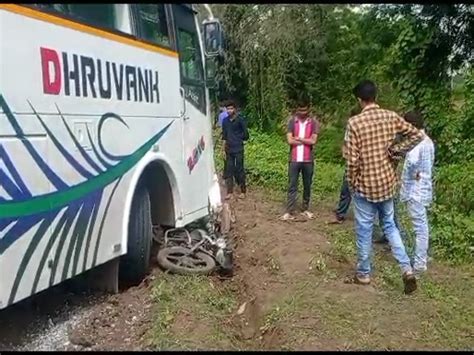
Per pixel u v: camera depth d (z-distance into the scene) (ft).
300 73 81.76
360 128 19.54
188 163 24.62
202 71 26.71
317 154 72.23
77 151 16.37
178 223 23.52
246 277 22.91
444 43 45.03
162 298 19.43
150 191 23.25
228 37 81.87
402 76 46.42
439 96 45.01
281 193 46.09
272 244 27.17
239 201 42.37
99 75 17.52
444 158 43.11
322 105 80.94
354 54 77.77
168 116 22.40
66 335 17.03
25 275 14.37
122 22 19.08
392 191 19.93
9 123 13.79
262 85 80.48
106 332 17.31
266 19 80.74
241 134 44.32
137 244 20.72
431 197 23.04
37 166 14.73
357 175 19.93
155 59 21.35
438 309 18.72
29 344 16.40
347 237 28.37
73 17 16.34
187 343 16.21
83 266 16.84
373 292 20.07
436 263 25.13
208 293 20.59
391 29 51.03
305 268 22.97
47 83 15.14
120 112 18.72
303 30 80.59
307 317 17.67
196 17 26.43
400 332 16.93
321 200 41.91
